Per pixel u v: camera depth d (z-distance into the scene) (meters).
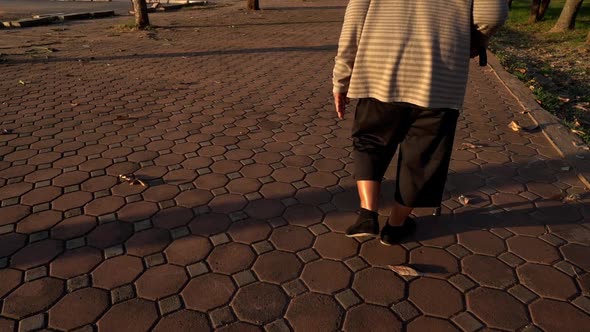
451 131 2.22
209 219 2.89
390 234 2.57
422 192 2.31
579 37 11.95
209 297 2.21
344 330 2.02
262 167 3.65
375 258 2.52
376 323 2.06
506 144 4.16
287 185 3.35
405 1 2.14
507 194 3.24
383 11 2.17
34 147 4.04
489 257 2.53
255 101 5.52
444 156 2.25
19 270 2.39
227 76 6.84
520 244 2.65
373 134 2.37
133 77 6.75
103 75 6.89
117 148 4.02
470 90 6.09
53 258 2.49
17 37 11.04
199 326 2.03
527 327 2.04
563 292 2.26
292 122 4.76
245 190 3.27
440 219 2.91
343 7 19.42
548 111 5.38
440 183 2.31
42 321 2.05
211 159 3.80
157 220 2.87
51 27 13.32
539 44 11.45
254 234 2.73
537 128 4.56
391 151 2.41
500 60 8.24
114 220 2.87
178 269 2.42
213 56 8.45
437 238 2.71
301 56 8.50
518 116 4.98
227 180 3.42
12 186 3.30
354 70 2.25
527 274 2.39
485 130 4.52
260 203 3.09
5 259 2.48
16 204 3.05
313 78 6.77
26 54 8.62
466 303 2.19
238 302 2.18
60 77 6.76
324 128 4.58
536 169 3.64
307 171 3.59
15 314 2.09
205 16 16.05
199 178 3.45
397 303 2.18
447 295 2.24
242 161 3.76
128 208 3.01
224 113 5.04
